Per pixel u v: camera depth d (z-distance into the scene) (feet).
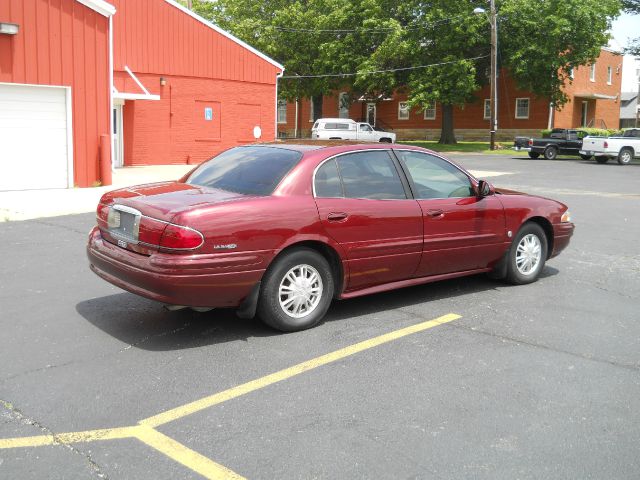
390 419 12.78
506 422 12.72
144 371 15.06
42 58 45.85
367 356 16.19
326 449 11.57
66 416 12.74
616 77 170.40
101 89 49.88
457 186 21.45
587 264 27.12
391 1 132.05
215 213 16.17
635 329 18.62
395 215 19.26
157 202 16.98
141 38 73.46
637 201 48.44
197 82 79.61
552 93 127.95
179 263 15.72
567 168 84.79
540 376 15.07
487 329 18.44
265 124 87.56
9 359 15.64
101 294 21.39
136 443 11.72
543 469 11.01
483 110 154.51
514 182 63.98
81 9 47.65
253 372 15.07
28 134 46.50
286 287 17.58
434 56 130.11
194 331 17.87
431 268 20.67
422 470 10.92
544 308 20.62
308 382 14.53
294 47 143.74
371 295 21.94
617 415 13.10
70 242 29.60
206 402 13.44
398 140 168.76
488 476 10.77
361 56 134.41
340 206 18.19
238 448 11.58
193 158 80.64
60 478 10.55
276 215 16.97
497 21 122.52
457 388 14.32
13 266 24.94
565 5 118.11
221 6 153.89
